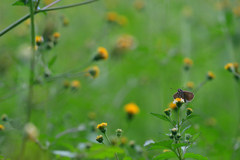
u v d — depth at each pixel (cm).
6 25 837
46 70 446
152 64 900
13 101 628
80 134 562
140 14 1093
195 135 337
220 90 961
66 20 615
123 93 873
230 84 964
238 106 832
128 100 912
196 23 992
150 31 1002
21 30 667
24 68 429
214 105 894
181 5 1072
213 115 823
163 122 658
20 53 416
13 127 425
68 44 917
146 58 907
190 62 707
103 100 823
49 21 568
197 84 912
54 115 610
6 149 539
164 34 877
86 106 725
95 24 1037
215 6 979
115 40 917
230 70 548
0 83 516
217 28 873
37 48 436
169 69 933
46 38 482
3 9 856
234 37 821
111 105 791
